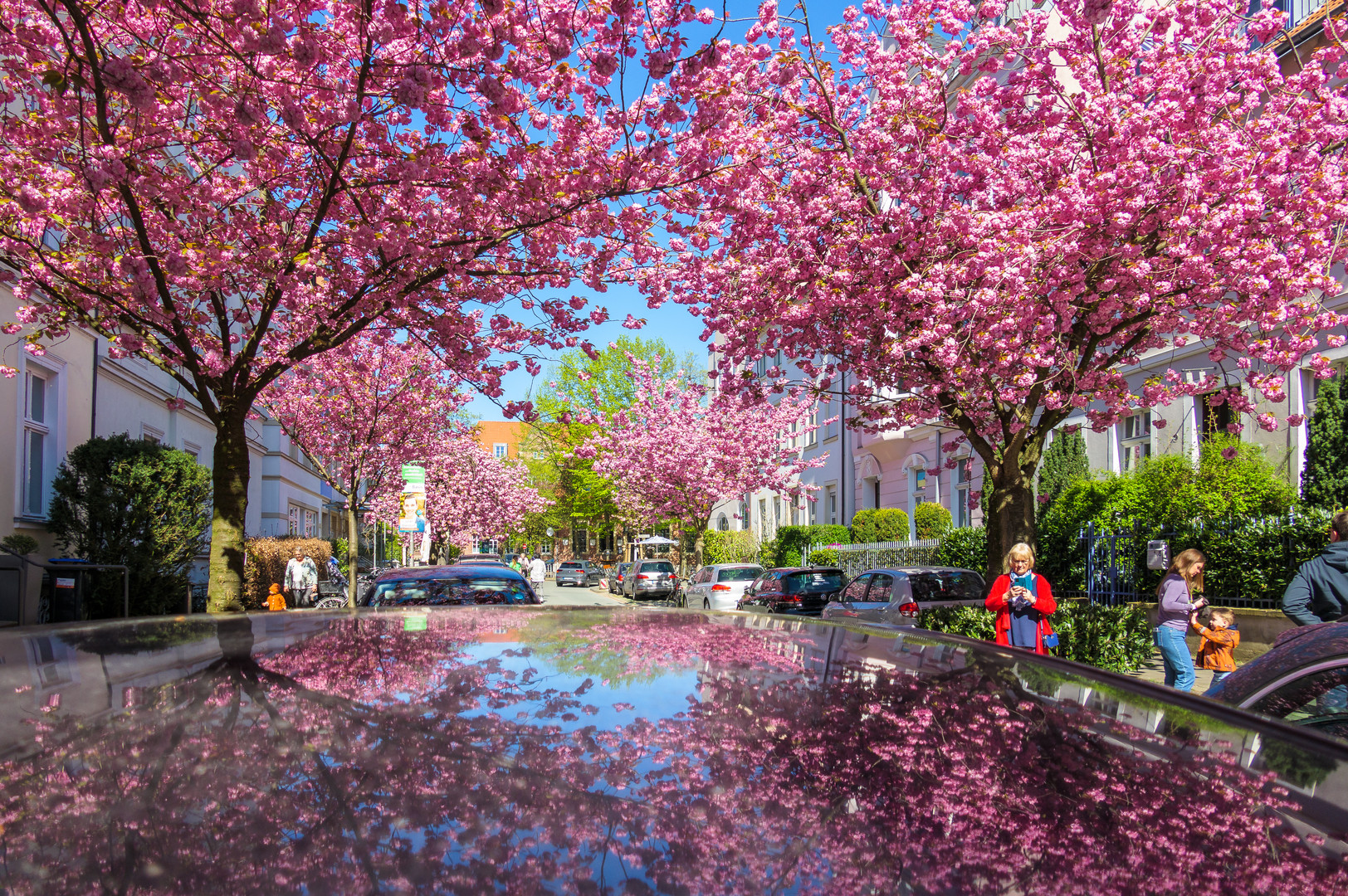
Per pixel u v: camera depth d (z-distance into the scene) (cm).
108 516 1140
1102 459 1555
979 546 1630
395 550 4634
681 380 2850
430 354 1802
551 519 5684
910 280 838
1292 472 1152
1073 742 74
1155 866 48
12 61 655
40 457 1157
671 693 88
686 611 184
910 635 139
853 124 984
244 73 666
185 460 1263
